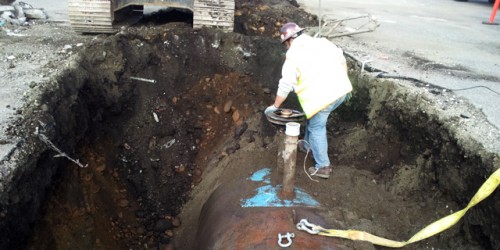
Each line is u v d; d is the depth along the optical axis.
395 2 13.32
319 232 3.28
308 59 4.14
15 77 4.78
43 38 6.61
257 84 6.38
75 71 5.11
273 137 5.66
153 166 5.88
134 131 5.93
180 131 6.14
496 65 6.47
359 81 5.66
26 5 8.92
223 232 3.54
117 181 5.57
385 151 5.07
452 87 5.26
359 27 7.86
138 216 5.51
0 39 6.47
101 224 4.94
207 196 5.30
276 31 7.51
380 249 3.83
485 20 10.91
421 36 8.30
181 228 5.39
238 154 5.53
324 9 10.33
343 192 4.48
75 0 6.41
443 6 13.43
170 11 7.98
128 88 5.87
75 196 4.68
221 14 6.53
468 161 3.98
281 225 3.34
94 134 5.48
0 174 3.25
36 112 4.05
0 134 3.64
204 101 6.33
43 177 3.90
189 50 6.43
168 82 6.27
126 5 6.73
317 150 4.56
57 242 4.10
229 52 6.47
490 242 3.67
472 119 4.34
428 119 4.55
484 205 3.73
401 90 5.05
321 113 4.37
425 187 4.53
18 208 3.40
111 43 5.77
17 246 3.44
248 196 3.93
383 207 4.39
